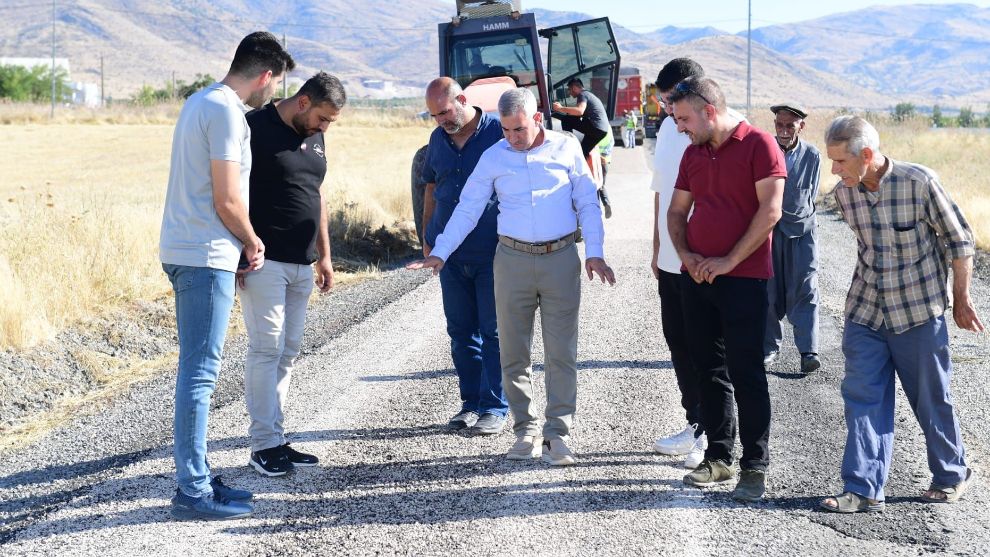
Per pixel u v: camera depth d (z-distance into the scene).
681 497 4.40
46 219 9.49
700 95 4.21
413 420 5.61
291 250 4.70
